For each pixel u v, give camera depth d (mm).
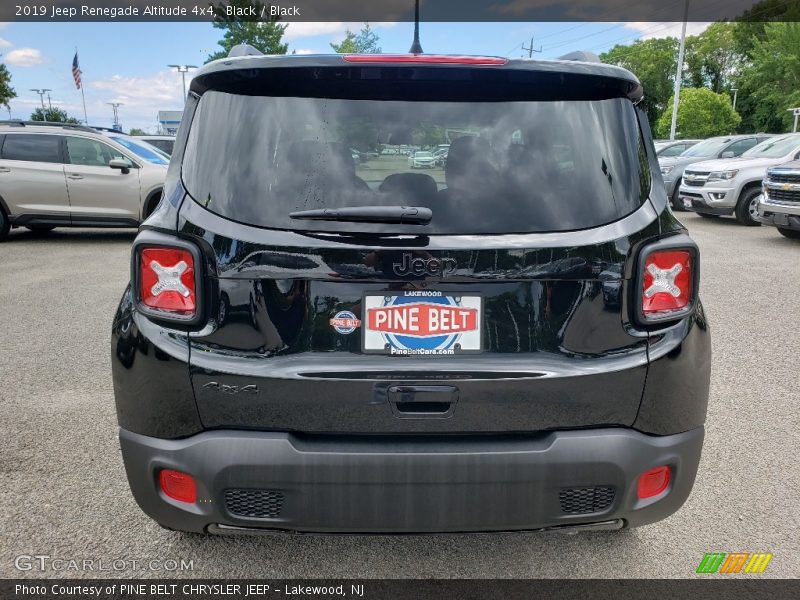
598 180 2008
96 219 10797
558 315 1953
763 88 52594
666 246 1983
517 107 2039
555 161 2008
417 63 1978
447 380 1923
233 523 1993
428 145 1985
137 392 2012
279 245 1904
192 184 1997
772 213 10391
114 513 2828
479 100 2037
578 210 1973
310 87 2033
